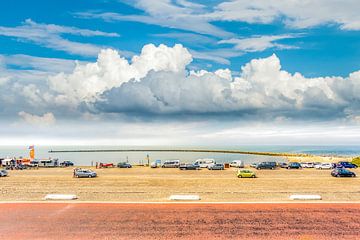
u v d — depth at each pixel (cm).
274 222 2536
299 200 3269
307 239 2202
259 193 3947
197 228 2405
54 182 5591
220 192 4103
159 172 7681
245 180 5791
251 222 2538
